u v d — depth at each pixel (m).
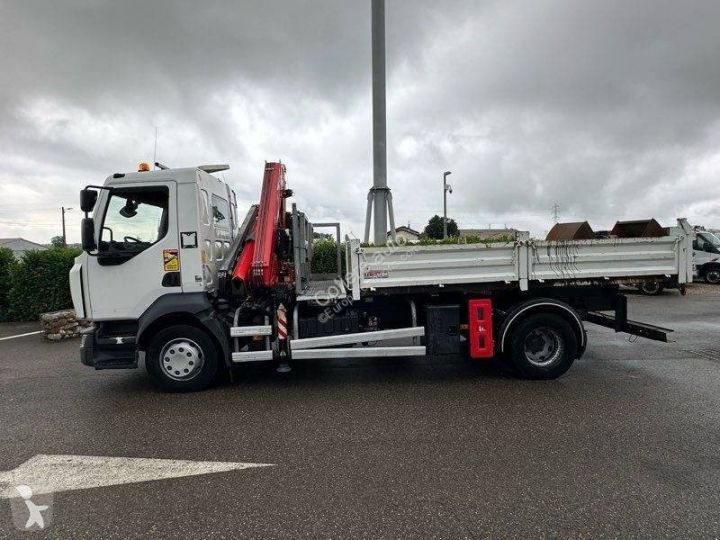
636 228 5.70
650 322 8.91
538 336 5.25
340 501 2.79
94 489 3.00
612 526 2.48
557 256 5.15
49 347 7.90
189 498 2.86
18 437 3.88
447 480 3.01
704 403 4.37
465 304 5.37
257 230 5.11
